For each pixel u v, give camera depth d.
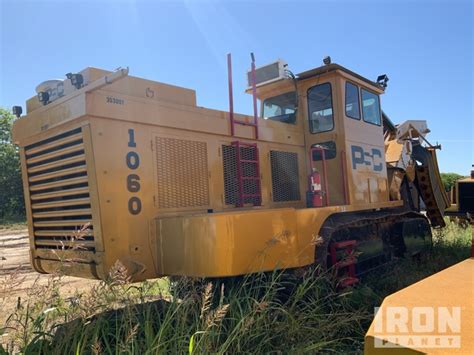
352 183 5.26
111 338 2.88
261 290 3.57
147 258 3.63
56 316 3.02
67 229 3.85
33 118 4.03
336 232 4.66
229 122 4.53
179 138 4.05
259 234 3.51
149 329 2.71
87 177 3.48
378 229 5.73
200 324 2.85
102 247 3.37
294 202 5.23
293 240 3.79
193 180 4.12
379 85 6.25
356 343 3.28
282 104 5.89
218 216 3.29
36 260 4.24
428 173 7.66
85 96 3.35
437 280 1.44
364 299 4.06
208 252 3.29
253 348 2.90
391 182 6.77
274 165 5.05
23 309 3.06
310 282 3.80
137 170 3.67
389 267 5.65
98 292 3.01
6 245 12.78
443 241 7.88
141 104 3.74
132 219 3.58
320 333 3.20
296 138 5.44
